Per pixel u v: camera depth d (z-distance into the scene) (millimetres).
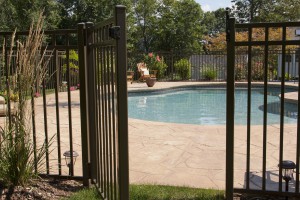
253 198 2854
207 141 4930
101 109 2762
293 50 14344
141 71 16031
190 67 17375
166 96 13109
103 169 2768
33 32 2916
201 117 9148
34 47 2818
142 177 3486
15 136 2826
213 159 4074
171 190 3037
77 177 3234
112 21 2281
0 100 6688
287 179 2836
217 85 14875
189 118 9016
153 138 5148
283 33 2607
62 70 12477
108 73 2434
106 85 2545
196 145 4723
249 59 2707
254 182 3271
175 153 4344
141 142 4918
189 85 14609
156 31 34500
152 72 16531
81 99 3082
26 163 2883
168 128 5875
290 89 13109
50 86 12523
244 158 4066
